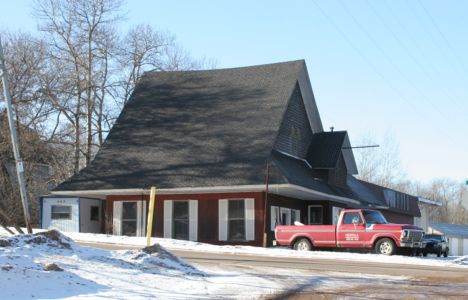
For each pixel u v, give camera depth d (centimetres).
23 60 4491
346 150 4266
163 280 1379
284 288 1406
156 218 3534
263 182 3200
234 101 3903
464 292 1407
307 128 4084
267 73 4038
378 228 2766
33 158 4572
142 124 3953
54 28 4962
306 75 4025
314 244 2886
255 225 3306
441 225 7400
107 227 3647
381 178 8431
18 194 4322
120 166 3647
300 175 3503
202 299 1176
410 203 5903
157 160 3622
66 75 4856
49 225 3781
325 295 1305
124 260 1548
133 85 5188
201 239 3428
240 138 3575
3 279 1102
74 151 4888
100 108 5003
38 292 1087
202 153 3556
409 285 1541
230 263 2020
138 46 5312
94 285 1209
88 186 3559
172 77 4300
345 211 2852
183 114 3934
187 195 3494
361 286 1494
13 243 1471
